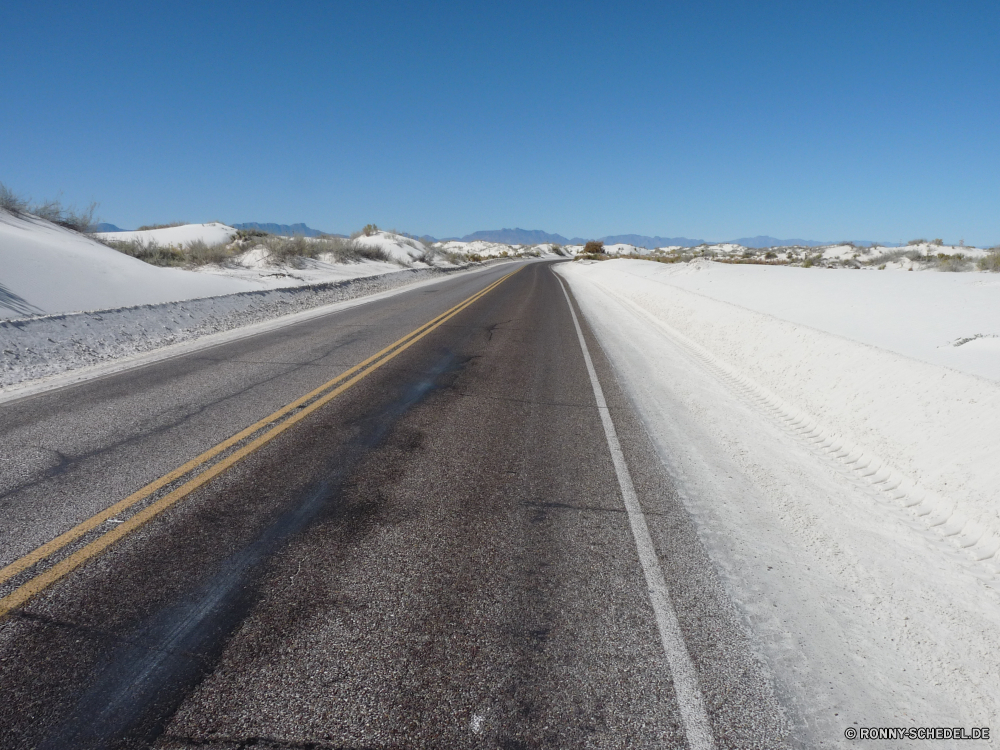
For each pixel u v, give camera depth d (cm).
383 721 217
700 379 816
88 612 274
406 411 621
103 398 646
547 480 446
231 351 944
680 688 238
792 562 339
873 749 212
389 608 283
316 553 332
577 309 1772
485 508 395
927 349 797
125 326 1041
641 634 270
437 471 458
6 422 553
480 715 221
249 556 327
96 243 1753
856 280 1778
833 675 250
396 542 347
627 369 880
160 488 412
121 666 240
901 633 279
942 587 316
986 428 416
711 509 404
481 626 272
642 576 318
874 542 363
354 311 1542
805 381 671
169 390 686
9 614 270
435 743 208
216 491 410
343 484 428
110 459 465
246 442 510
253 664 244
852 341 670
